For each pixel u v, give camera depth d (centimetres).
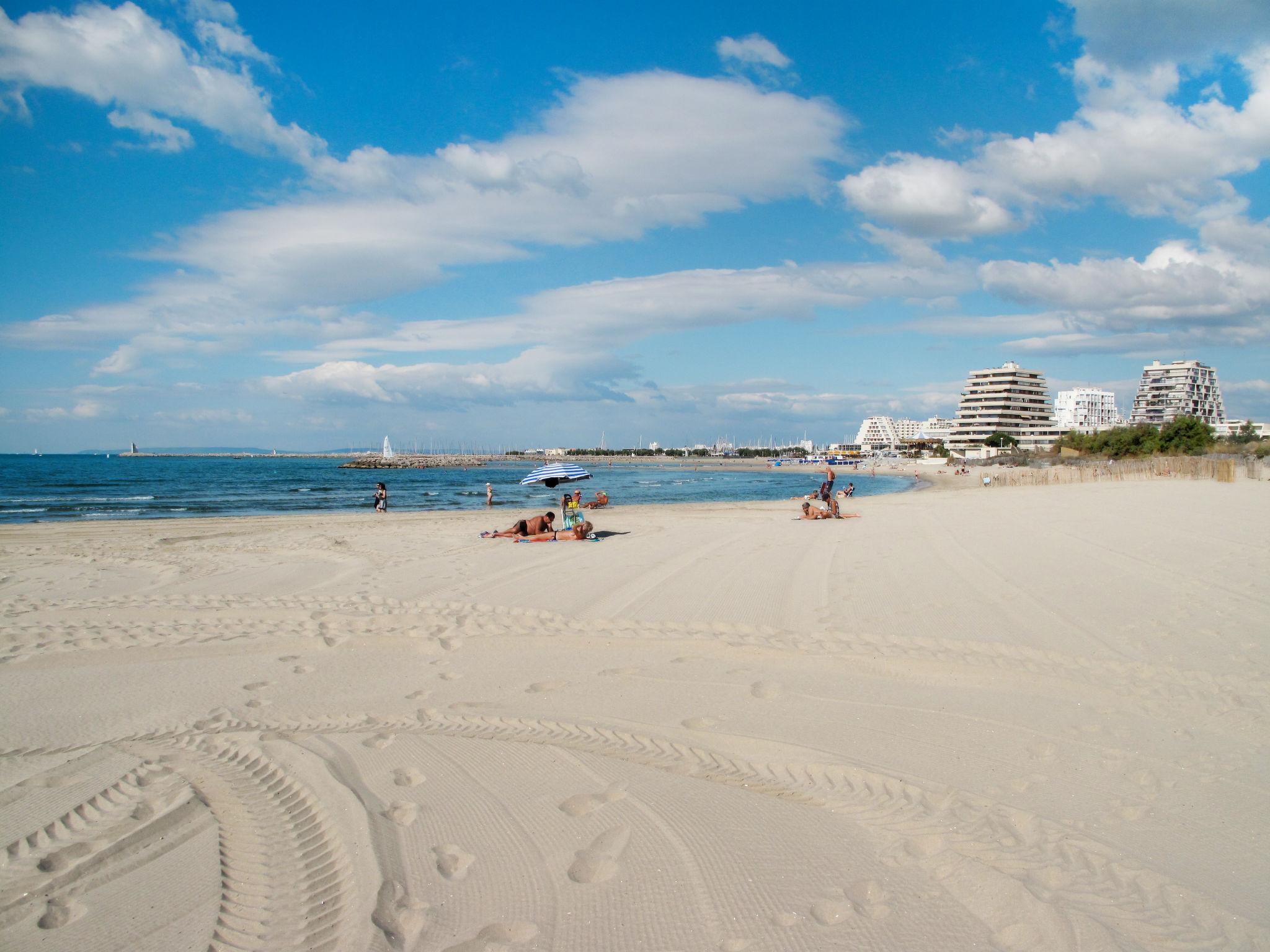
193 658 713
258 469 10650
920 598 910
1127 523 1638
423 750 493
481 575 1140
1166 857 357
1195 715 530
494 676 655
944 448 14775
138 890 335
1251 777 437
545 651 730
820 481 7306
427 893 331
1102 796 418
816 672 652
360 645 753
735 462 19375
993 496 3275
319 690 620
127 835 383
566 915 314
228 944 297
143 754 488
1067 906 320
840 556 1266
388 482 6456
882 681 628
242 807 414
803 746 495
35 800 423
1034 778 442
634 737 515
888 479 7631
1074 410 18250
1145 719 527
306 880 342
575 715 559
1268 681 588
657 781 446
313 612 891
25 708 577
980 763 464
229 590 1027
